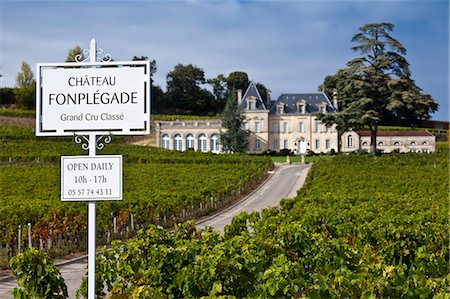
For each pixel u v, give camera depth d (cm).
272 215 1908
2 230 2145
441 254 1403
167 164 6159
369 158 6397
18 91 11631
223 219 3441
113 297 981
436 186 4000
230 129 8525
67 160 890
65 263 1986
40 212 2352
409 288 862
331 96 11938
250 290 980
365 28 7156
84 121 912
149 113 902
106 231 2539
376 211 2103
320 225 1717
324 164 6094
